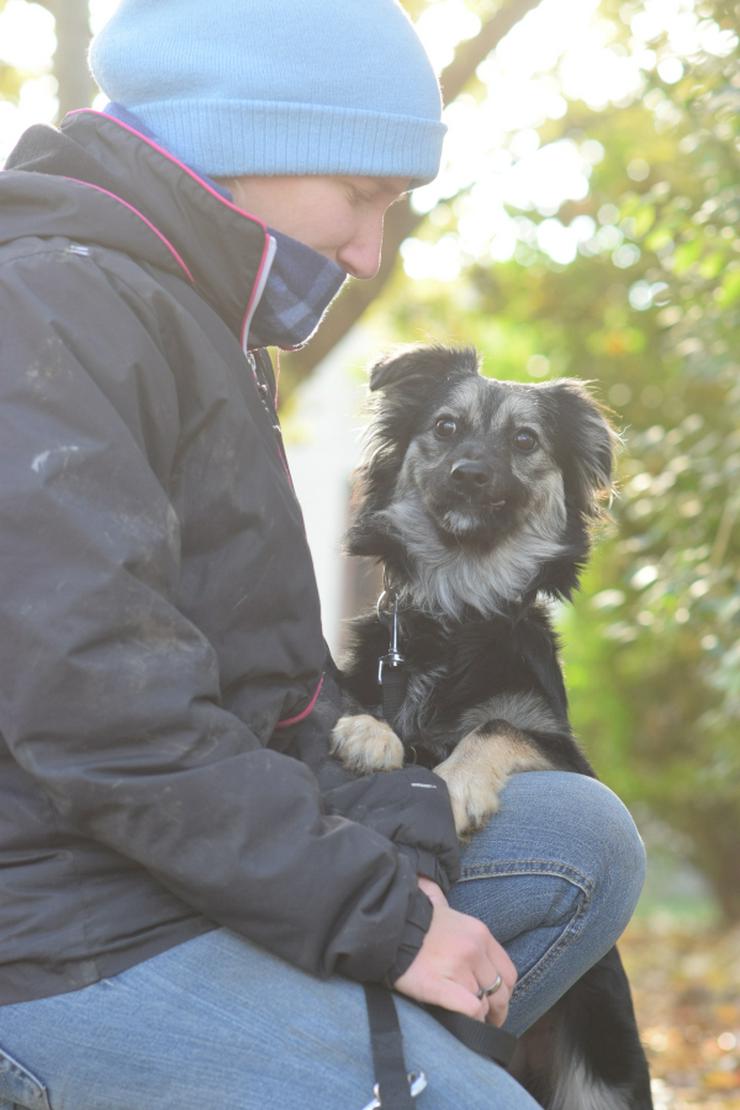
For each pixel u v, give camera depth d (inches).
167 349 133.3
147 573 124.0
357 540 253.6
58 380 124.6
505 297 785.6
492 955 133.7
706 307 380.8
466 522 237.5
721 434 433.7
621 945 704.4
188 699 121.8
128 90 147.7
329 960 124.8
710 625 399.9
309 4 145.7
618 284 738.8
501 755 195.9
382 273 416.2
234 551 135.2
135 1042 124.7
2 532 120.8
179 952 127.8
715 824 820.6
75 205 132.2
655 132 564.4
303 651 140.4
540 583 251.1
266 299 146.6
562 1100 198.4
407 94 149.4
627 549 472.4
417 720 216.1
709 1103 331.9
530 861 154.9
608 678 765.3
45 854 126.4
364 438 272.2
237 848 121.4
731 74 338.3
